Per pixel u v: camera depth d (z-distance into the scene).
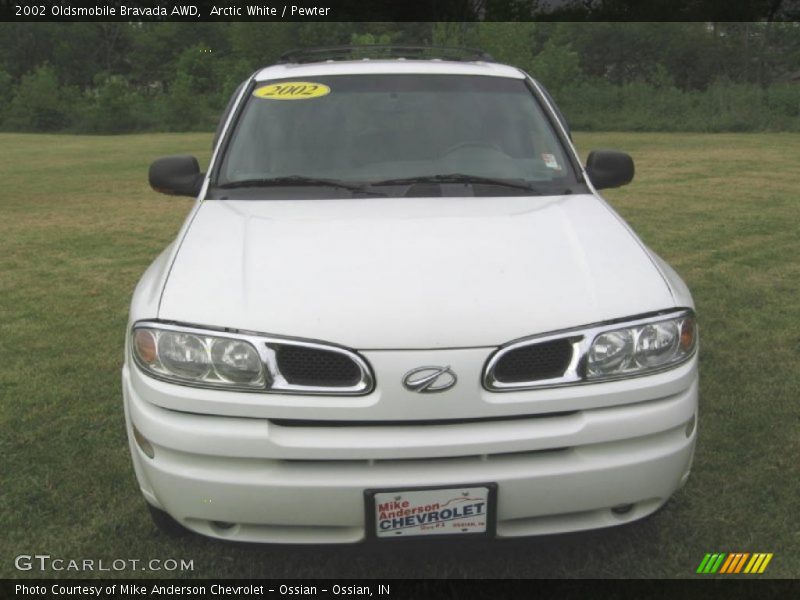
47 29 85.25
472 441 2.31
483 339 2.36
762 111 31.22
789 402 4.07
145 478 2.60
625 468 2.40
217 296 2.52
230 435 2.34
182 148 25.77
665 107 34.22
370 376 2.33
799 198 10.94
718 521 3.06
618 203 10.77
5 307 6.21
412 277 2.55
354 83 3.92
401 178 3.47
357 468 2.34
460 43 41.62
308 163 3.56
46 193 14.11
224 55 75.56
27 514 3.22
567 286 2.54
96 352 5.12
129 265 7.73
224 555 2.96
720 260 7.27
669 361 2.49
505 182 3.46
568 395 2.37
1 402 4.31
